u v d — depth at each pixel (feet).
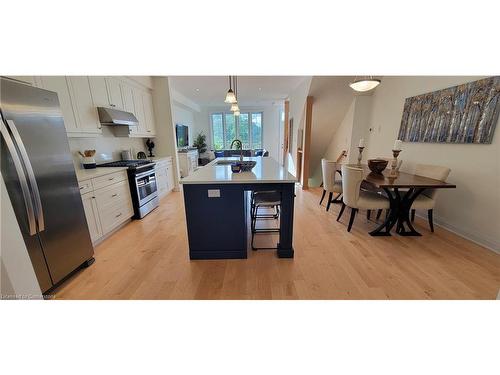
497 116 7.58
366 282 6.26
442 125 9.55
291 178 6.92
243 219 7.20
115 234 9.64
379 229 9.17
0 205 3.38
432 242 8.53
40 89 5.50
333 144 18.75
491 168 7.86
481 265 6.99
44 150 5.59
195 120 30.78
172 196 15.67
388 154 13.25
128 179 10.75
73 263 6.59
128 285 6.25
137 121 12.66
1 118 4.63
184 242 8.85
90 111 9.53
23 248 3.72
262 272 6.79
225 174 7.68
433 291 5.85
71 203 6.48
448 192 9.52
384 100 13.50
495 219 7.80
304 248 8.18
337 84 14.05
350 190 9.16
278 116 30.50
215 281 6.39
